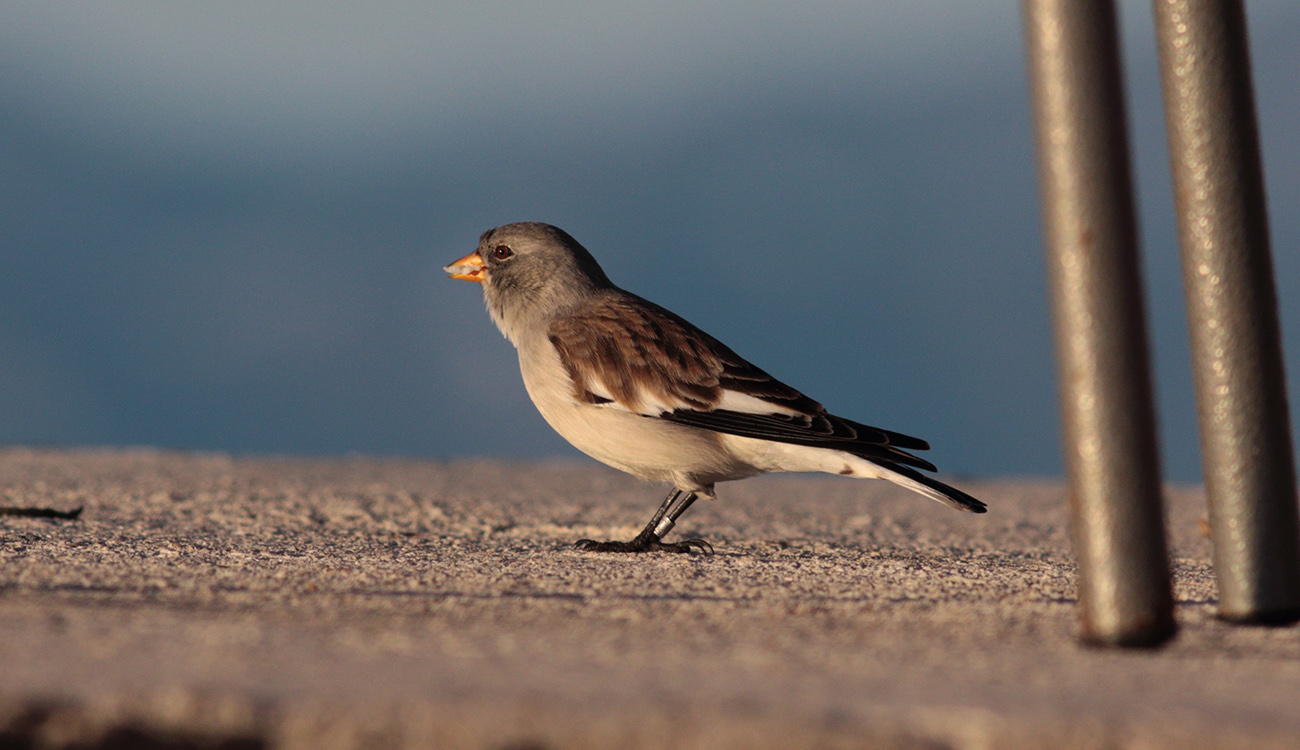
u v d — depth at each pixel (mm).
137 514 14773
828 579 9641
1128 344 6461
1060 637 6949
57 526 12812
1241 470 7492
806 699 5039
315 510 16094
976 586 9281
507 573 9641
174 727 4863
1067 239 6426
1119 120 6375
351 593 8273
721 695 5082
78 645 5988
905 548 12953
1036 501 21484
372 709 4836
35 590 7934
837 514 18031
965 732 4777
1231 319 7523
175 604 7539
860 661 6074
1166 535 6570
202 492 18406
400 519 15305
